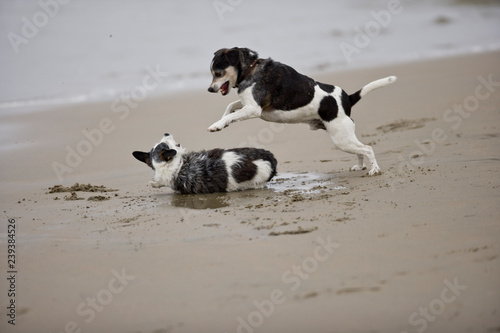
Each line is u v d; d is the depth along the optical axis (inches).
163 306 190.4
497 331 163.5
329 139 476.7
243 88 340.5
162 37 1019.9
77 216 306.0
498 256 205.5
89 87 749.3
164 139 344.2
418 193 297.4
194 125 545.3
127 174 415.5
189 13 1174.3
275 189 337.7
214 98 665.0
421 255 212.7
